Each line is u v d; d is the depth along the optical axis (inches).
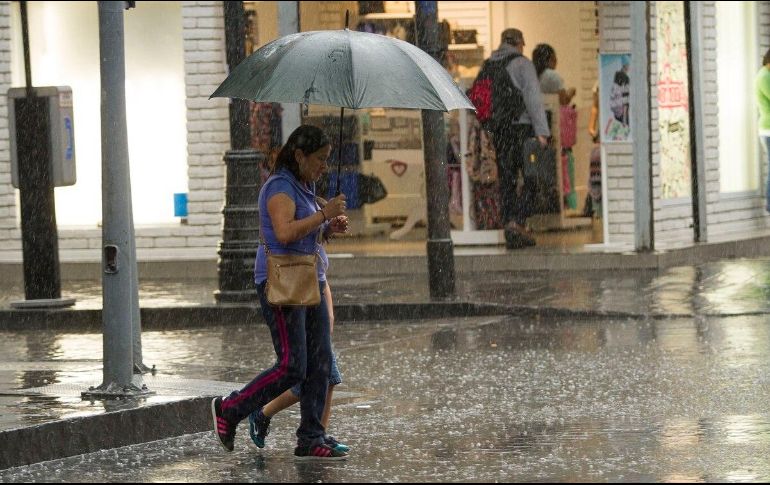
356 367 1135.0
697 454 770.8
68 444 804.6
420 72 761.6
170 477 737.6
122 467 768.3
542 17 1952.5
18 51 1907.0
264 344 1291.8
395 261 1776.6
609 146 1889.8
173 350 1259.2
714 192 2087.8
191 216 1878.7
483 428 868.0
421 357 1178.6
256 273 779.4
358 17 1959.9
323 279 785.6
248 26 1875.0
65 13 1914.4
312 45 761.6
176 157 1907.0
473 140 1897.1
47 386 950.4
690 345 1198.3
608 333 1288.1
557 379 1050.1
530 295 1517.0
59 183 1456.7
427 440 832.3
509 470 738.8
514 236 1854.1
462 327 1364.4
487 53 1983.3
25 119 1444.4
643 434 832.9
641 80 1750.7
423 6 1473.9
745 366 1083.9
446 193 1491.1
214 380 1036.5
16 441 776.3
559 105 1915.6
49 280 1456.7
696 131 1921.8
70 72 1918.1
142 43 1900.8
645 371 1072.8
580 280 1648.6
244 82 761.0
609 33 1902.1
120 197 887.1
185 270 1818.4
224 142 1875.0
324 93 743.1
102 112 884.6
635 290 1544.0
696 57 1927.9
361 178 1936.5
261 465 767.7
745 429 841.5
